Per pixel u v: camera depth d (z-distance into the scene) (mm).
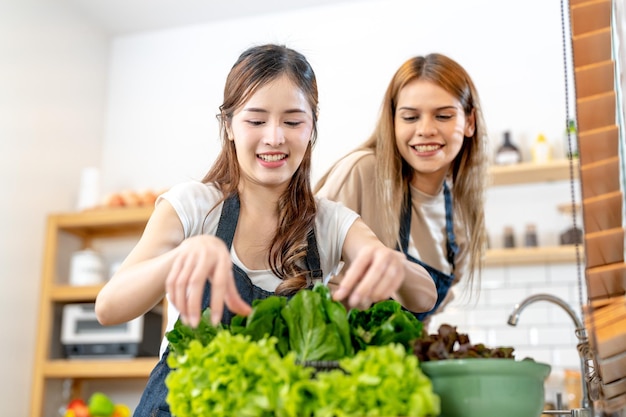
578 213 3494
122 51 4441
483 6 3904
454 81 1820
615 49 1163
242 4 4168
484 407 858
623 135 1117
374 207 1835
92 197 3945
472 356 913
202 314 962
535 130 3674
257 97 1197
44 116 3896
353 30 4078
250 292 1217
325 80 4047
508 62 3797
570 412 1172
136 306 1024
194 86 4273
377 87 3971
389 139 1869
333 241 1309
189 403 850
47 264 3721
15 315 3590
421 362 890
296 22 4180
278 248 1254
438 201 1941
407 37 3988
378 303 1009
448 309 3645
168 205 1240
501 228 3615
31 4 3850
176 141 4219
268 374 798
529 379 880
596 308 1003
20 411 3564
